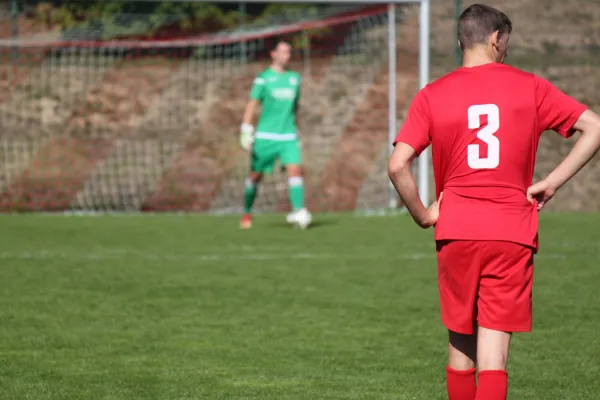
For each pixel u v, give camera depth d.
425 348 17.17
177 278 24.89
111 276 25.20
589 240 32.50
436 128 11.25
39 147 52.06
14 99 55.78
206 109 56.41
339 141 53.50
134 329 18.80
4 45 57.59
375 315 20.16
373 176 50.75
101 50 58.66
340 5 59.34
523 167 11.15
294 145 36.00
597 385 14.66
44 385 14.63
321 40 58.81
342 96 56.47
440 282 11.44
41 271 26.06
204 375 15.27
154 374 15.34
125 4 59.62
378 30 58.66
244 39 54.75
